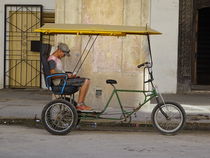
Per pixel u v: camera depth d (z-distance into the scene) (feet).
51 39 45.11
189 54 44.57
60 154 21.08
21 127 29.19
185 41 44.45
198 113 32.65
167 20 44.27
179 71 44.60
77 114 26.00
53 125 26.23
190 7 44.34
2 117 30.55
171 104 26.40
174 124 26.68
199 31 51.55
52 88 26.68
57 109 26.17
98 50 34.45
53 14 45.11
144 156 20.84
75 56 34.45
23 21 45.50
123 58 34.40
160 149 22.54
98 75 34.40
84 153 21.34
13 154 21.02
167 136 26.45
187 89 44.83
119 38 34.35
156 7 44.14
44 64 26.76
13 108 33.68
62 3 34.53
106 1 34.35
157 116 26.73
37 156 20.63
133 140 24.93
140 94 34.06
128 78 34.12
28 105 35.29
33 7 45.21
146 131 28.25
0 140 24.43
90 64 34.47
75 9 34.50
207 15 51.31
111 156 20.75
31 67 45.60
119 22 34.40
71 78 26.84
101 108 34.30
